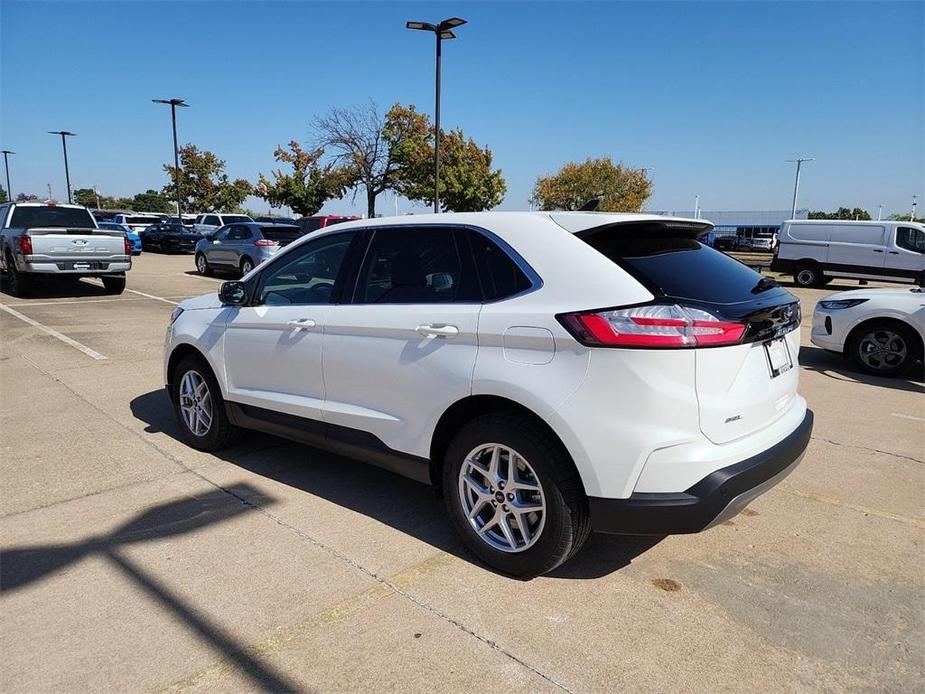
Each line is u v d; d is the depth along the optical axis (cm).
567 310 288
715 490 278
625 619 291
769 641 278
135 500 406
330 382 389
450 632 280
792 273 2111
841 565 341
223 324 459
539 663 262
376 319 359
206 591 308
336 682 250
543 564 308
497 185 3972
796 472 470
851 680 255
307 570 328
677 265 310
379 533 368
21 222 1423
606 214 326
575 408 283
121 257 1423
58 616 288
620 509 281
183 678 251
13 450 489
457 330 321
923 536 374
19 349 859
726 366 283
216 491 421
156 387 675
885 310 775
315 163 3803
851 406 653
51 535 359
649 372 272
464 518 334
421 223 360
